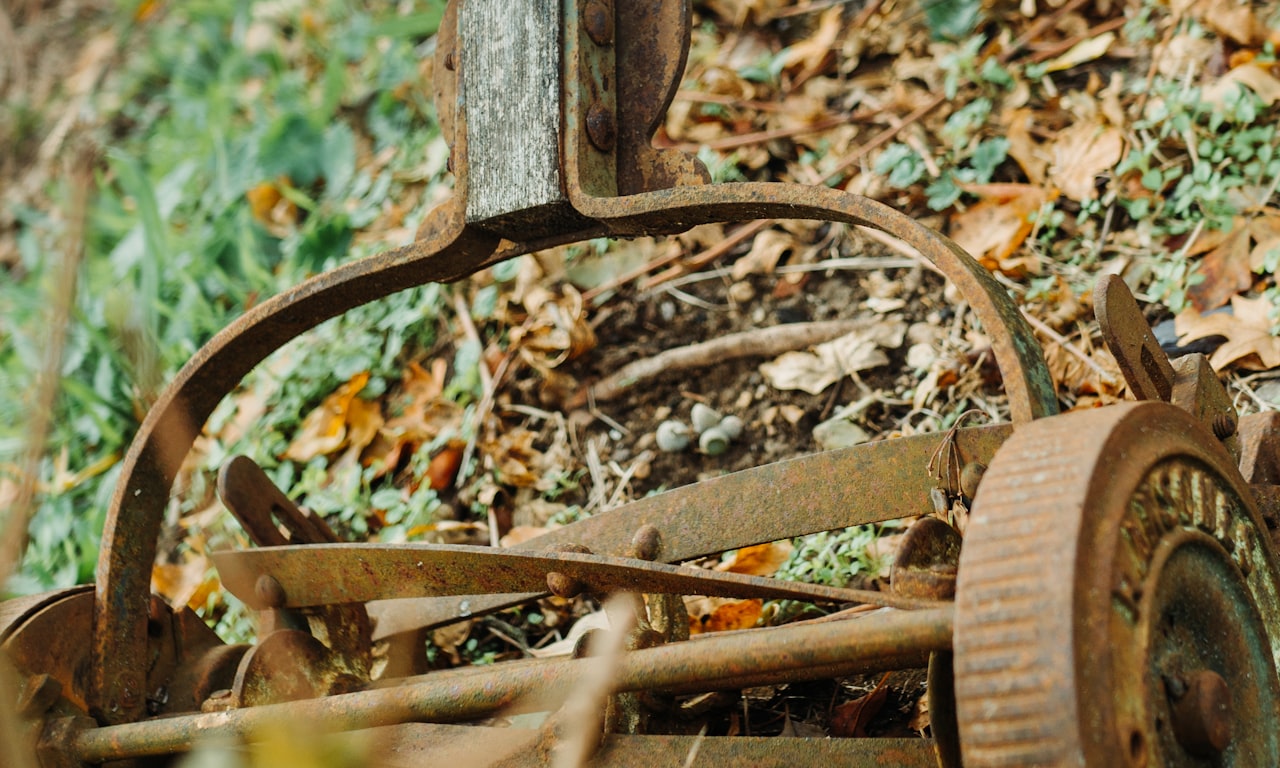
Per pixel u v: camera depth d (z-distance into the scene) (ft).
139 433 6.05
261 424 9.70
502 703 4.55
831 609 6.89
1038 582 3.52
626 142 5.86
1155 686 3.70
